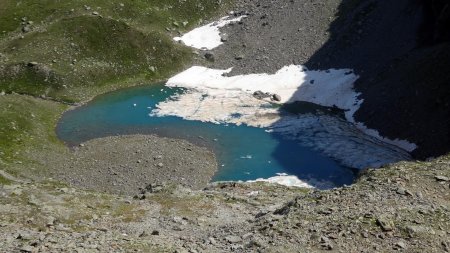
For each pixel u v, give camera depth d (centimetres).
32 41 9481
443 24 7838
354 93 8231
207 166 6412
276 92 8800
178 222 3697
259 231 2808
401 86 7394
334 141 7044
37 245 2567
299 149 6875
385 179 3369
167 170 6231
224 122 7831
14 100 7700
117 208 4119
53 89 8725
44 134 7119
